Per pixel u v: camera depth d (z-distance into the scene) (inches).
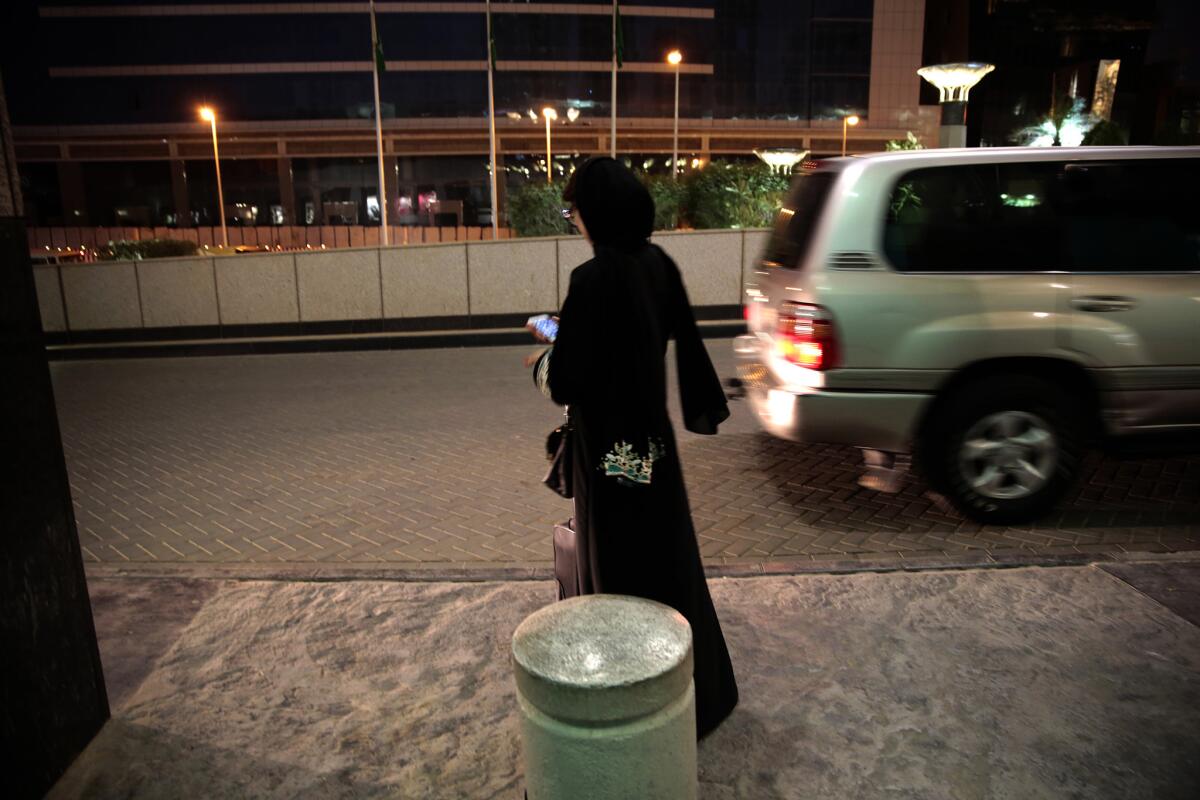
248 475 248.8
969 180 181.5
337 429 300.5
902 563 162.2
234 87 2829.7
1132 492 207.5
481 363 429.4
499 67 2824.8
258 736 113.7
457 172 2945.4
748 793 100.6
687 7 2854.3
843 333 179.5
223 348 494.0
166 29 2785.4
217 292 514.6
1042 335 178.1
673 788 79.1
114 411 346.9
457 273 511.2
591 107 2893.7
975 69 714.2
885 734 110.7
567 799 77.2
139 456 273.6
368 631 141.4
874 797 99.7
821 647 132.1
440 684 125.3
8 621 95.0
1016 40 2960.1
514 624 142.8
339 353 482.6
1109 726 111.0
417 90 2844.5
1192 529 183.8
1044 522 190.1
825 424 183.8
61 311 512.7
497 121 2856.8
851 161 186.2
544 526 201.8
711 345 468.4
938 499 207.3
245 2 2770.7
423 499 223.0
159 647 137.3
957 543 180.5
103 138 2849.4
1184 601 143.9
